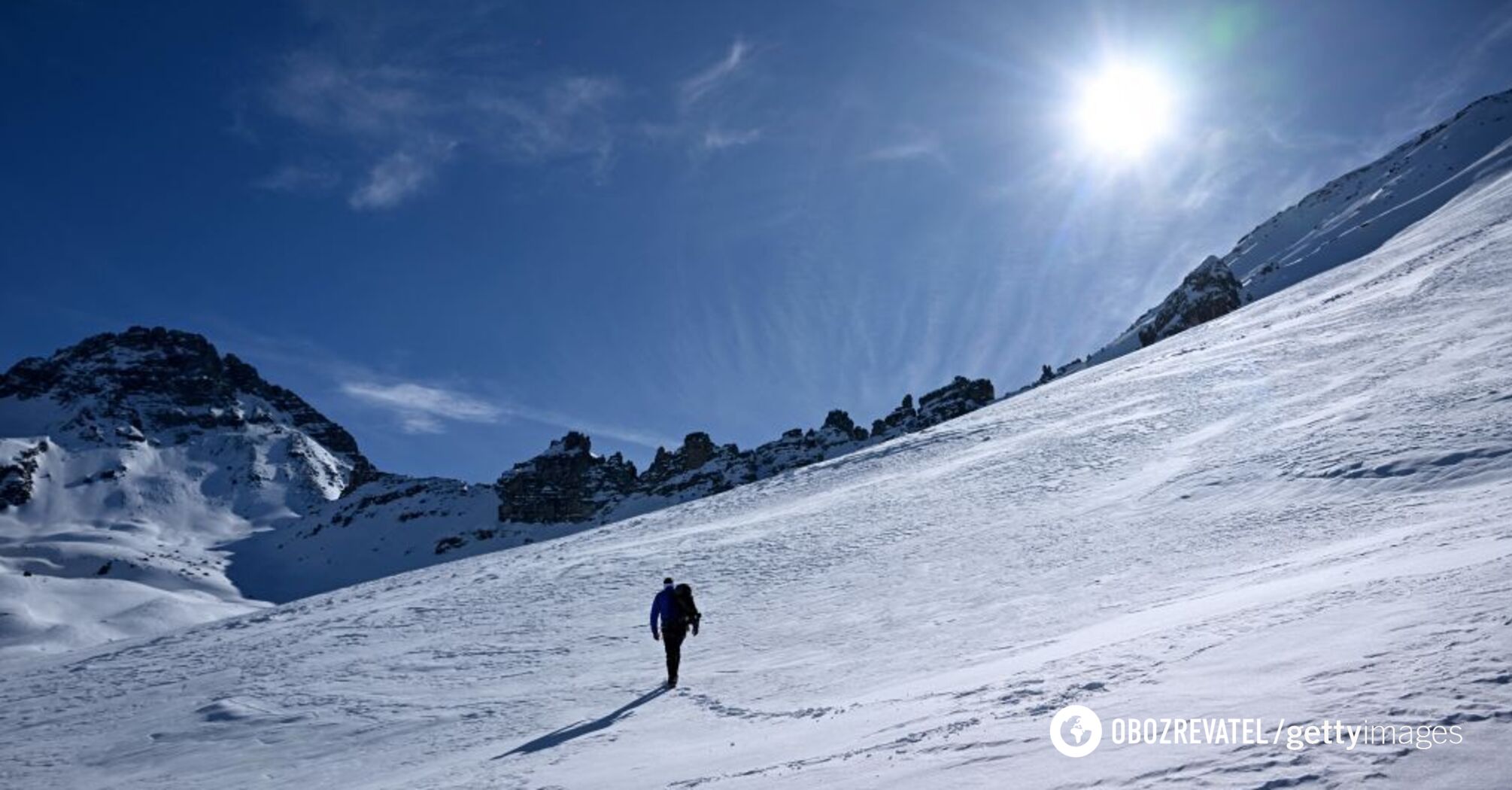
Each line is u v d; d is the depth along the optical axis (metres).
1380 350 40.72
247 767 17.61
